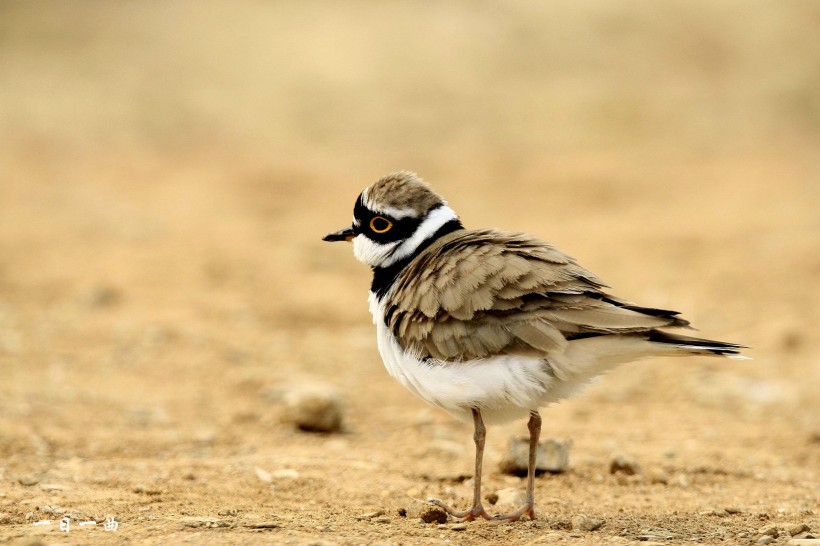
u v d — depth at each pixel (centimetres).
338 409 1153
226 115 2888
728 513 830
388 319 785
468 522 782
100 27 3516
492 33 3481
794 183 2339
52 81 3064
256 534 709
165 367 1391
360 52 3319
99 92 3005
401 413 1244
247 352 1477
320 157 2614
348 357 1479
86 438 1068
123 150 2634
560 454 966
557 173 2447
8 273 1795
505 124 2817
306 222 2169
